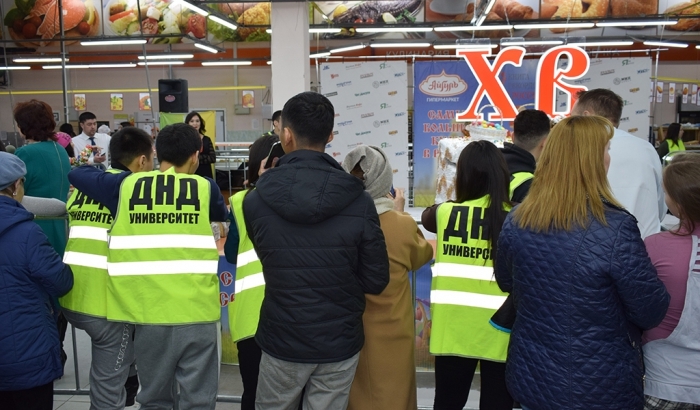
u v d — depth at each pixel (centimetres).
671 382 185
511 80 1056
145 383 243
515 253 175
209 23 1769
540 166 175
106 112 1856
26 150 357
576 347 162
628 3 1588
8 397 233
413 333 238
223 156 938
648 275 159
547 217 168
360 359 228
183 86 947
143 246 235
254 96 1828
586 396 161
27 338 222
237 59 1739
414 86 1051
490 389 239
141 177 240
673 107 1620
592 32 1641
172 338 234
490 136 396
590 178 167
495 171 230
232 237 249
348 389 198
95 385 259
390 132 1055
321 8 1675
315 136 192
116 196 245
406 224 230
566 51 582
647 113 1065
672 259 182
